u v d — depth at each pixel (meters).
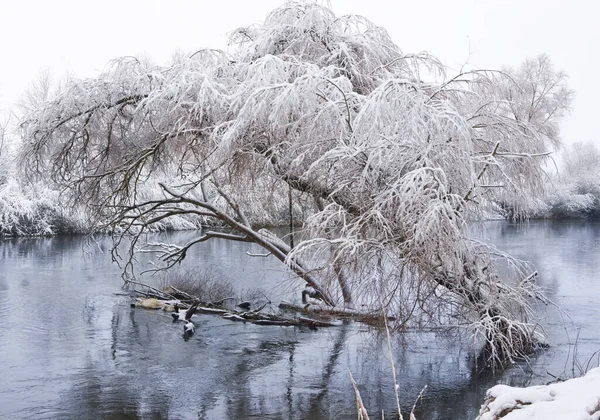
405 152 11.35
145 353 12.27
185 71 13.98
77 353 12.23
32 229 41.00
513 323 11.45
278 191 16.06
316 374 10.86
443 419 8.66
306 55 14.88
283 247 16.39
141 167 15.91
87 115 15.41
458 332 12.39
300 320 15.12
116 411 8.90
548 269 24.19
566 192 53.81
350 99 12.56
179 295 18.62
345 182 12.00
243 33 16.03
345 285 12.46
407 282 11.60
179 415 8.75
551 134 15.59
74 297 18.67
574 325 14.55
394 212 11.38
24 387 9.99
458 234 10.35
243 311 16.70
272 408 9.05
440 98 13.79
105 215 17.16
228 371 11.01
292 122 12.59
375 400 9.45
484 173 13.16
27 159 15.63
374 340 13.08
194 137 15.09
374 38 15.19
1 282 21.48
